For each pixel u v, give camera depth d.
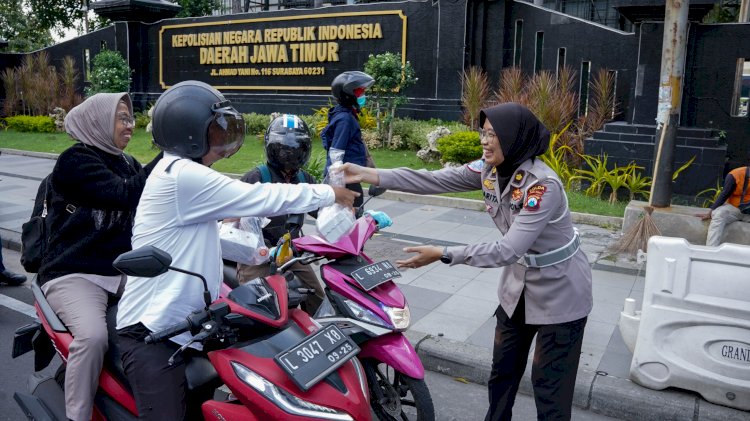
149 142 17.02
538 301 2.93
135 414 2.78
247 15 18.23
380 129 14.43
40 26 34.00
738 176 6.48
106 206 3.06
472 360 4.30
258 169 3.71
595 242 7.59
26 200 9.84
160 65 20.70
